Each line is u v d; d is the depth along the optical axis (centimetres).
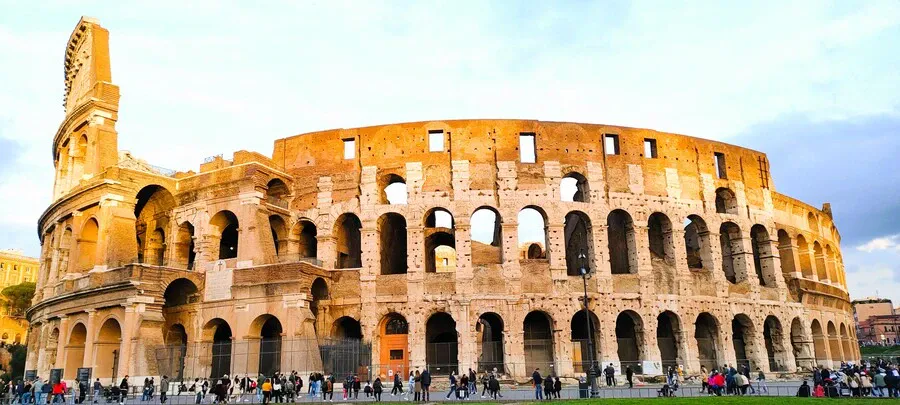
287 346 5809
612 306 6438
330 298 6475
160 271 6156
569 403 4028
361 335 6325
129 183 6638
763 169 7869
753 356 6981
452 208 6550
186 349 6338
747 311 7025
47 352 7056
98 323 6309
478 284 6331
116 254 6362
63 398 5509
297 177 6944
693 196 7125
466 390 4831
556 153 6788
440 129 6812
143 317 5916
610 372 5788
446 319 6975
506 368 6122
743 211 7419
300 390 5594
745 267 7212
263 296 6097
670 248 6875
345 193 6756
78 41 8269
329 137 6956
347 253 7100
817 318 7950
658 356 6425
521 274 6397
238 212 6488
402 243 7656
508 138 6769
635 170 6912
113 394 5528
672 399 4184
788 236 7962
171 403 5100
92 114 7231
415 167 6700
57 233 7500
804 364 7475
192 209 6806
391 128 6862
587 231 6712
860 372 4684
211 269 6462
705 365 6794
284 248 6756
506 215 6531
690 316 6662
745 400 3988
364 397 5166
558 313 6325
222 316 6262
